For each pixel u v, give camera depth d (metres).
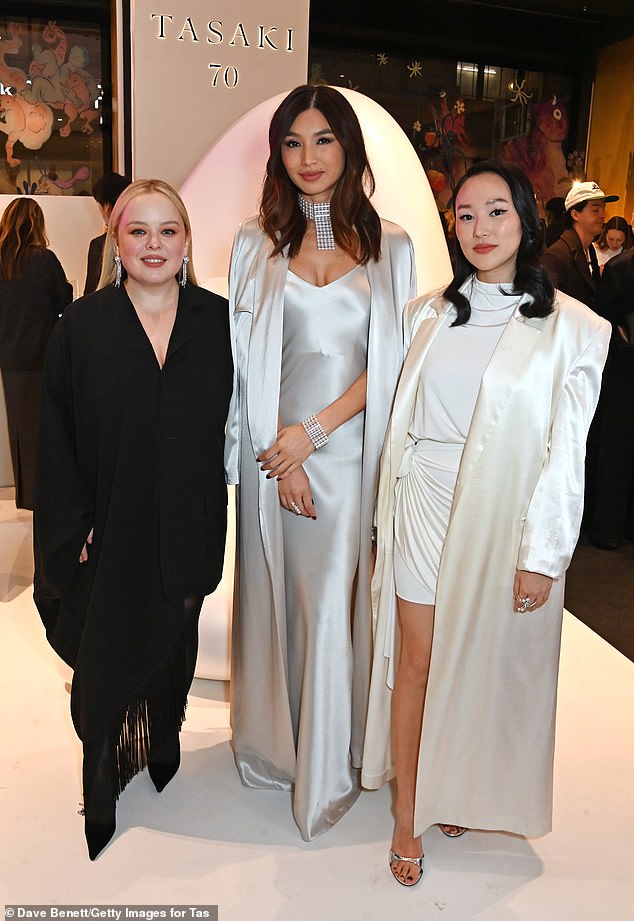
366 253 2.10
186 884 2.01
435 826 2.25
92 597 2.04
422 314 2.00
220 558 2.20
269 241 2.14
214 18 3.82
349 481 2.15
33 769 2.41
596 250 3.17
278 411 2.14
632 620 3.17
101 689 2.04
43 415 2.08
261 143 2.96
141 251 1.96
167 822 2.22
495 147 3.92
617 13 3.33
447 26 3.85
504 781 2.01
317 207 2.08
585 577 3.41
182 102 3.88
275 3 3.85
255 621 2.23
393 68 3.99
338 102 2.00
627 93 3.32
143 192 1.96
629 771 2.48
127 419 2.01
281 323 2.09
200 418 2.07
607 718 2.73
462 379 1.87
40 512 2.08
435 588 1.96
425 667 2.03
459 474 1.86
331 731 2.19
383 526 2.05
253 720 2.30
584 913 1.96
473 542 1.88
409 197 2.86
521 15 3.69
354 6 3.93
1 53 4.09
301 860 2.10
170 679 2.22
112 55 4.06
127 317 2.03
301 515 2.15
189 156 3.94
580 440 1.82
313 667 2.16
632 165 3.29
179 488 2.06
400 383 1.98
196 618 2.26
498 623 1.91
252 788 2.37
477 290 1.90
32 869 2.04
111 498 2.02
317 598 2.16
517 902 1.99
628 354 3.09
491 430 1.82
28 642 3.13
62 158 4.28
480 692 1.96
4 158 4.21
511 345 1.82
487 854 2.15
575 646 3.20
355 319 2.09
